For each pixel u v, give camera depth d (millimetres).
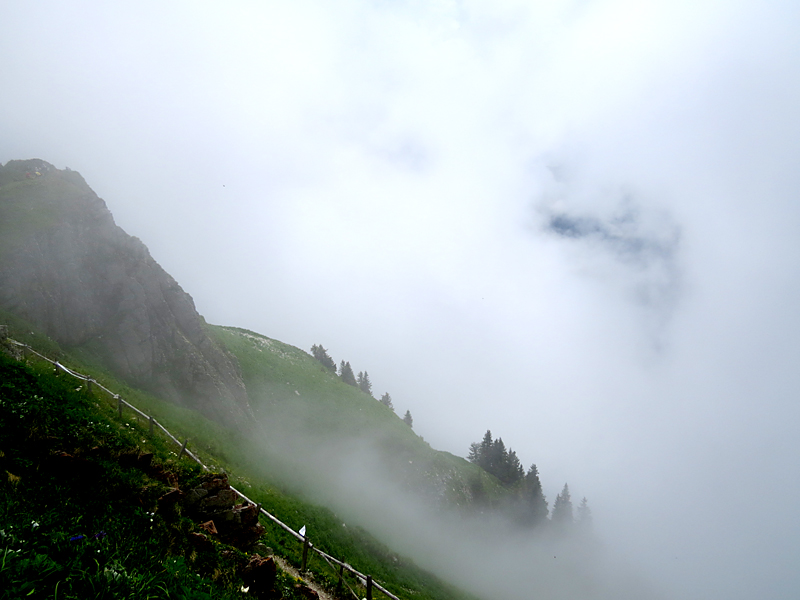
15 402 16500
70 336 41906
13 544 7445
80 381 26016
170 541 11484
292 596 14422
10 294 38438
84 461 13070
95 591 7066
